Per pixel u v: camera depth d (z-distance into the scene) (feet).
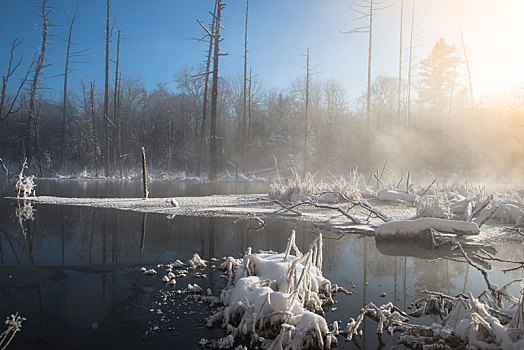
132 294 14.75
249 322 11.51
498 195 42.73
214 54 85.05
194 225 30.53
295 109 154.20
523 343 9.15
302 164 123.75
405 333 11.84
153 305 13.71
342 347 11.17
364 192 52.01
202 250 22.54
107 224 29.86
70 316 12.57
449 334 11.04
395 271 19.52
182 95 155.94
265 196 52.90
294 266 12.97
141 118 164.14
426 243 25.48
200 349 10.64
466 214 31.68
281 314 11.59
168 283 16.17
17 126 138.21
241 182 93.15
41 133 146.30
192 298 14.55
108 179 96.99
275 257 15.97
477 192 45.11
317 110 141.59
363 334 12.07
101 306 13.50
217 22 82.58
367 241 26.81
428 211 32.58
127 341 10.98
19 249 21.34
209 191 65.31
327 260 21.58
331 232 29.78
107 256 20.40
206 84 100.89
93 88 126.00
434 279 18.17
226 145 152.97
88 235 25.67
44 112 156.35
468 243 25.90
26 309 13.00
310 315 11.15
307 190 47.47
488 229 31.09
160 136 144.87
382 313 12.43
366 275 18.75
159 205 41.60
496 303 13.00
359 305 14.58
